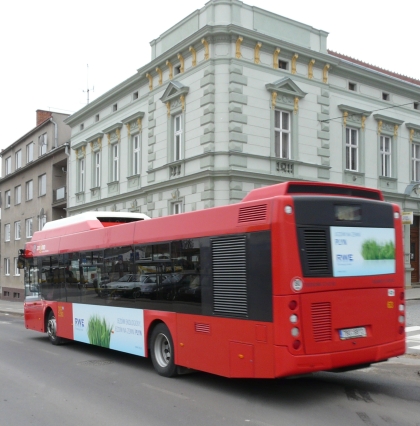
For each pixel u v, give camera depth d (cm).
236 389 815
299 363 660
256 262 705
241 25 2031
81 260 1228
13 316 2586
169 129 2228
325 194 751
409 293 2356
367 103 2470
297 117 2161
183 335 851
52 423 654
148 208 2366
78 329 1230
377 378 885
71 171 3197
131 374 955
